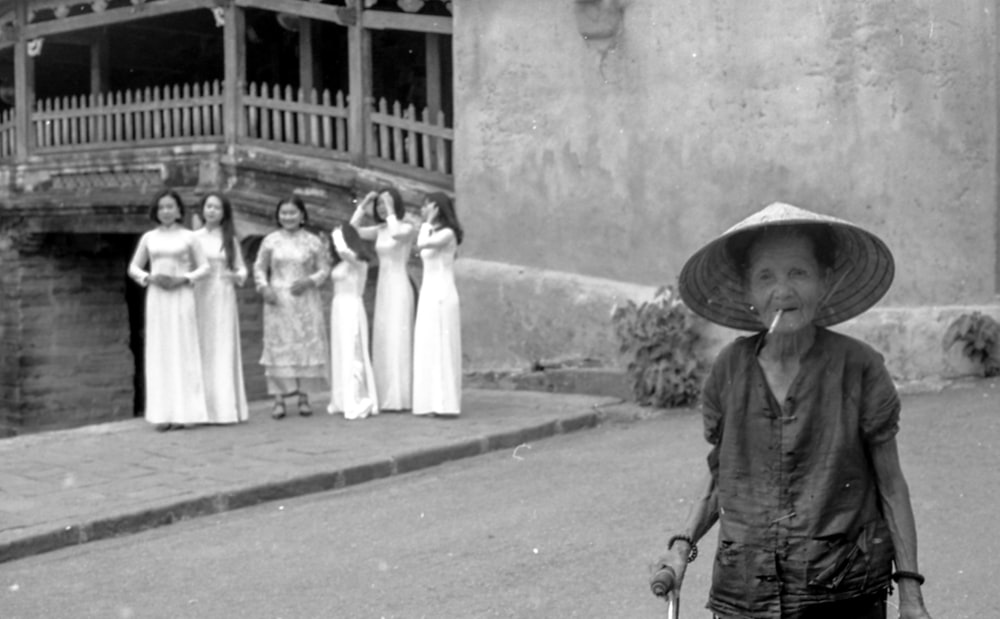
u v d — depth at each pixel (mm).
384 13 14430
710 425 3398
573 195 13289
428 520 7934
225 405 11305
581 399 12336
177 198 11203
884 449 3260
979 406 10477
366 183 14344
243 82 15359
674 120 12609
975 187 11852
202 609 6254
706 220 12484
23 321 17656
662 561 3449
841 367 3227
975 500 7734
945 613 5746
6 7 17641
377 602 6246
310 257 11609
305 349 11617
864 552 3215
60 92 21734
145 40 19562
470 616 5977
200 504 8312
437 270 11375
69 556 7418
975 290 11867
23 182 17531
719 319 3521
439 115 14258
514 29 13539
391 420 11305
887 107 11672
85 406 18297
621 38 12875
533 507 8125
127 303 19000
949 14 11680
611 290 12930
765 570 3215
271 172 14953
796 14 11938
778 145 12102
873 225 11758
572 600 6160
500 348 13656
